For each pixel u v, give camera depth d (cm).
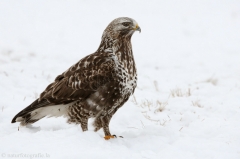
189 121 1141
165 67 2012
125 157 791
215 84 1636
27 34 2677
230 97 1392
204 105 1280
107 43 1007
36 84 1564
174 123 1141
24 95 1392
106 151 806
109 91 962
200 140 938
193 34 2906
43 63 1956
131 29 984
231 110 1196
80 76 963
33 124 1077
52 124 1081
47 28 2881
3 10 3225
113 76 958
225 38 2792
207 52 2392
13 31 2722
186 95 1435
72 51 2342
